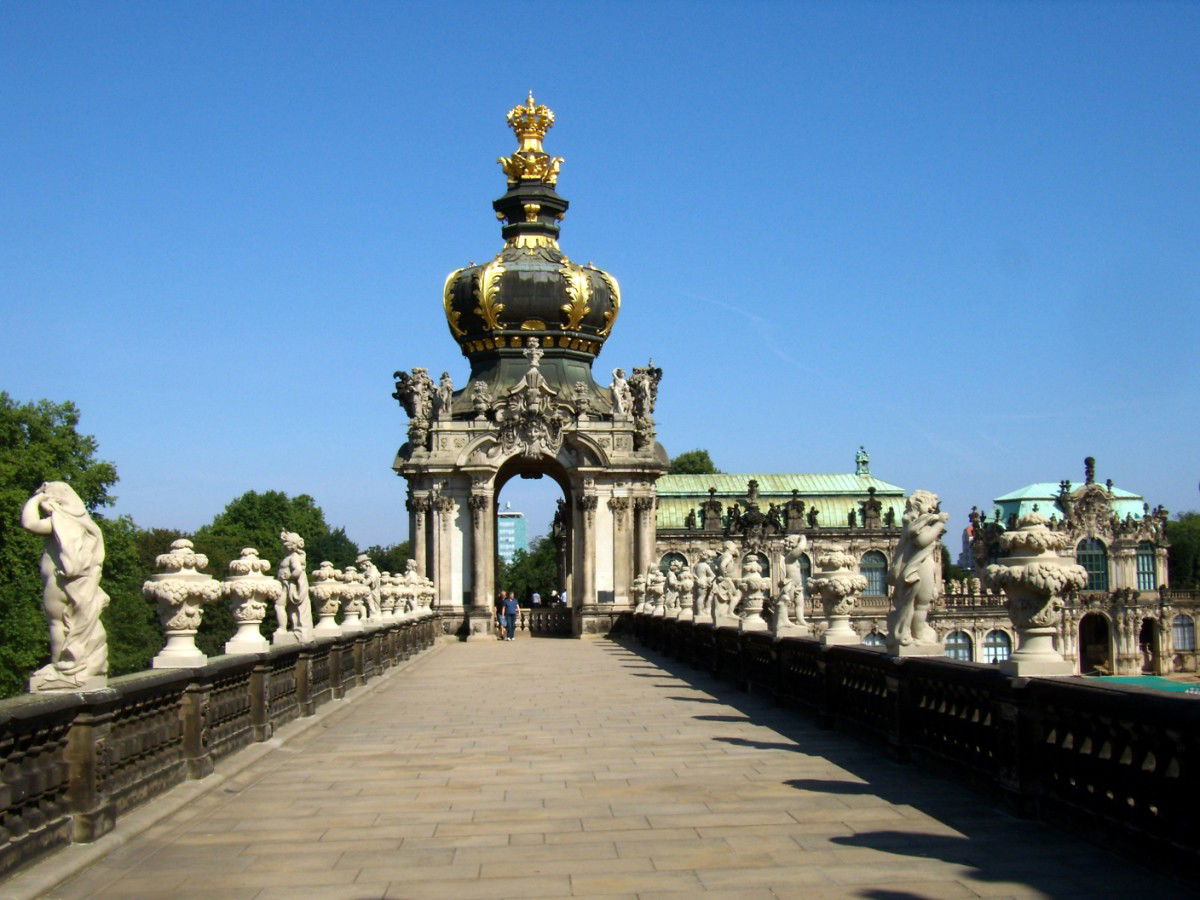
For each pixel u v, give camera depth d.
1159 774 14.27
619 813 18.41
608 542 69.81
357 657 38.94
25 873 14.45
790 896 13.78
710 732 27.30
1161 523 151.25
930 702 21.50
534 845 16.47
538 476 75.94
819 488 157.38
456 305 75.88
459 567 69.56
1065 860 14.91
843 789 19.83
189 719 20.52
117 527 83.50
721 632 41.22
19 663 69.06
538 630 74.31
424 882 14.70
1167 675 144.62
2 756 14.34
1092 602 144.62
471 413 71.12
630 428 70.00
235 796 20.12
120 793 17.27
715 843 16.30
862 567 149.75
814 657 28.88
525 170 78.19
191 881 14.81
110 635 81.69
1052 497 158.25
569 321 75.06
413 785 21.06
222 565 141.12
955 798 18.83
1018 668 17.23
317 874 15.11
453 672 46.41
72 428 80.50
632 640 66.44
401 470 70.19
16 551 70.69
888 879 14.31
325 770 22.73
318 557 175.25
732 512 149.12
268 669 25.61
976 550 154.00
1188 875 13.61
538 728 28.62
